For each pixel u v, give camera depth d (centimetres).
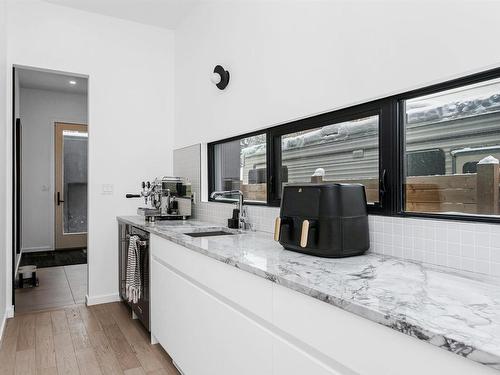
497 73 120
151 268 253
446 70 128
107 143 340
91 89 333
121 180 347
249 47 245
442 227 133
